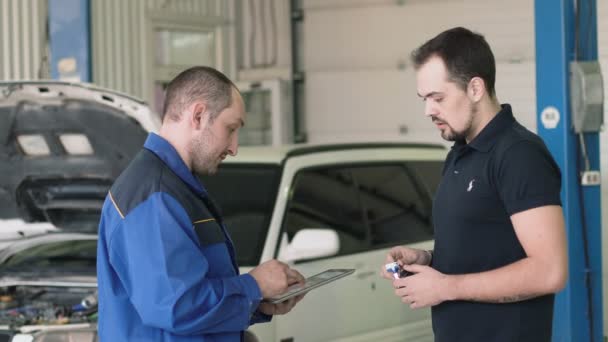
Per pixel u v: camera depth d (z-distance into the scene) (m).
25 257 4.45
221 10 10.49
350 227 4.80
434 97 2.76
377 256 4.79
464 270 2.79
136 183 2.57
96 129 4.05
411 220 5.27
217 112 2.66
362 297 4.62
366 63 9.92
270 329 4.05
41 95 3.98
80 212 4.43
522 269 2.62
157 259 2.48
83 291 4.23
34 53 8.84
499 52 9.02
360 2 9.90
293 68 10.37
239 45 10.67
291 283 2.81
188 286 2.46
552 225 2.61
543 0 4.94
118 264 2.57
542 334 2.77
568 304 4.94
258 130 10.45
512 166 2.65
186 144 2.67
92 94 3.91
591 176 4.96
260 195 4.55
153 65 9.81
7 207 4.41
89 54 7.64
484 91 2.75
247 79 10.64
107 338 2.60
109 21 9.38
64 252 4.47
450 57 2.72
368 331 4.64
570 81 4.92
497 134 2.74
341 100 10.11
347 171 5.03
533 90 8.84
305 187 4.73
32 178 4.31
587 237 5.02
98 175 4.21
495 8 9.02
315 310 4.32
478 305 2.77
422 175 5.55
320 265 4.39
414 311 4.96
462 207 2.77
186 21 10.10
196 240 2.58
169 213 2.53
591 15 4.98
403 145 5.61
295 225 4.52
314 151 4.98
